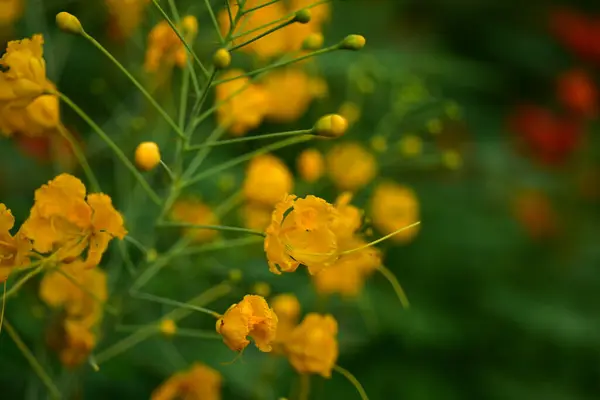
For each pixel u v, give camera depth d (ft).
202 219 2.69
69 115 2.91
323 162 2.83
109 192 2.76
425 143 3.65
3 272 2.06
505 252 3.54
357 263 2.58
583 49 4.37
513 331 3.35
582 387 3.36
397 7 4.25
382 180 2.97
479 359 3.27
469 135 3.94
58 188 2.08
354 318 2.97
